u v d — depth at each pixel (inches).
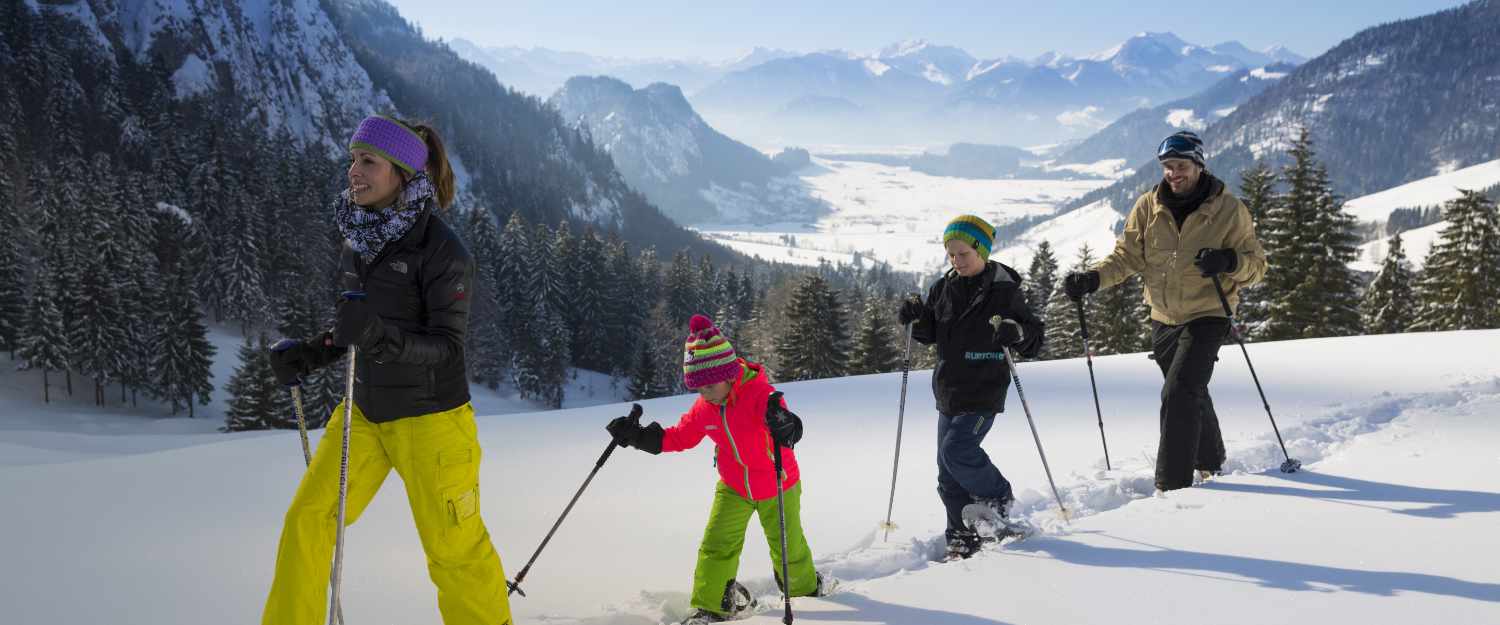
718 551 142.1
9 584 159.3
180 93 5723.4
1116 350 1566.2
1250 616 123.2
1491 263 1408.7
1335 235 1282.0
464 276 110.4
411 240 107.3
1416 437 227.9
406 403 109.6
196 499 233.1
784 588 131.0
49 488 242.2
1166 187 207.5
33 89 4111.7
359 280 111.7
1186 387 199.5
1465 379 318.0
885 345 1868.8
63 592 155.9
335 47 7258.9
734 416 139.9
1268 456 228.7
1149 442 268.4
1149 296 214.2
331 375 1737.2
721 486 147.3
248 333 2780.5
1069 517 186.4
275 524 207.9
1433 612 120.2
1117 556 150.5
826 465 262.7
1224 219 199.9
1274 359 428.5
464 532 114.2
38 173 2869.1
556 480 245.8
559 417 367.2
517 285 3171.8
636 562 175.3
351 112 6899.6
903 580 145.9
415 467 111.3
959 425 167.6
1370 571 136.6
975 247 164.6
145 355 2214.6
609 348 3336.6
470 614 115.6
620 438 144.1
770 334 2696.9
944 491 176.6
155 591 157.5
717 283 3855.8
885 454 277.9
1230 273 195.5
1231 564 143.6
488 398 2824.8
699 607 140.0
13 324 2229.3
